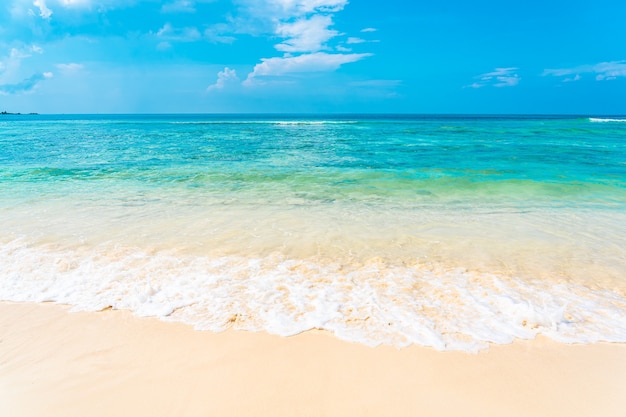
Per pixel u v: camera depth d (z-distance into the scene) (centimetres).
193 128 4412
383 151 2138
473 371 357
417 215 859
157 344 398
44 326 433
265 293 493
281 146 2394
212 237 695
